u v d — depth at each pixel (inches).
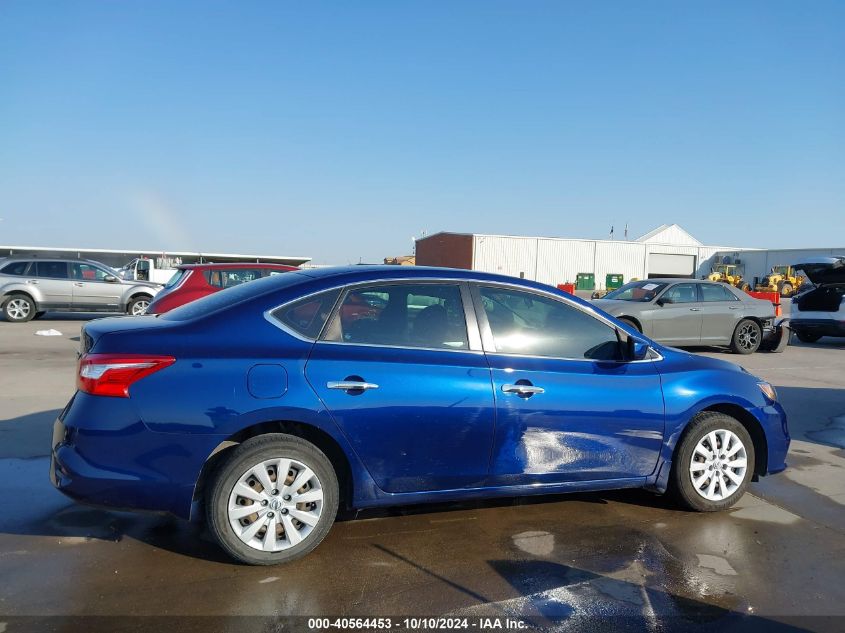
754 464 181.5
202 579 133.2
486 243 2065.7
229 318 141.9
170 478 131.9
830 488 199.0
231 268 432.8
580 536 159.2
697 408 170.6
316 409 137.3
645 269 2202.3
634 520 170.2
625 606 126.6
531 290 164.2
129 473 130.8
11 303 629.9
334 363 140.9
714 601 129.1
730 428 175.6
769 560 147.8
